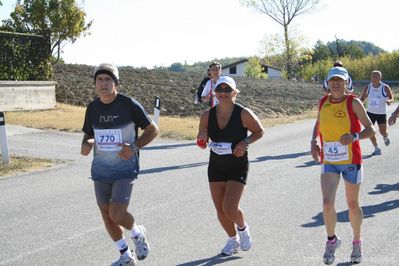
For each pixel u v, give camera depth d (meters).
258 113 25.23
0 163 11.70
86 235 6.86
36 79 23.00
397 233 6.75
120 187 5.41
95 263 5.83
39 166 11.89
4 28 32.66
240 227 5.91
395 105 30.41
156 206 8.30
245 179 5.81
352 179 5.54
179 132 17.84
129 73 37.06
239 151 5.60
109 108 5.47
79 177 10.77
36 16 36.34
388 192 9.12
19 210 8.19
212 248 6.26
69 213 7.97
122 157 5.41
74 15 37.03
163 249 6.24
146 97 26.91
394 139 16.17
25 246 6.44
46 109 22.52
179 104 25.70
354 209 5.62
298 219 7.47
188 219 7.54
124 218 5.37
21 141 15.54
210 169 5.88
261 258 5.88
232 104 5.79
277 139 17.02
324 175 5.59
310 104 30.39
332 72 5.53
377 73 13.42
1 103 20.98
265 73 76.44
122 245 5.53
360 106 5.48
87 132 5.71
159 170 11.45
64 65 37.31
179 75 39.12
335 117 5.50
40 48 23.14
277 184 9.86
